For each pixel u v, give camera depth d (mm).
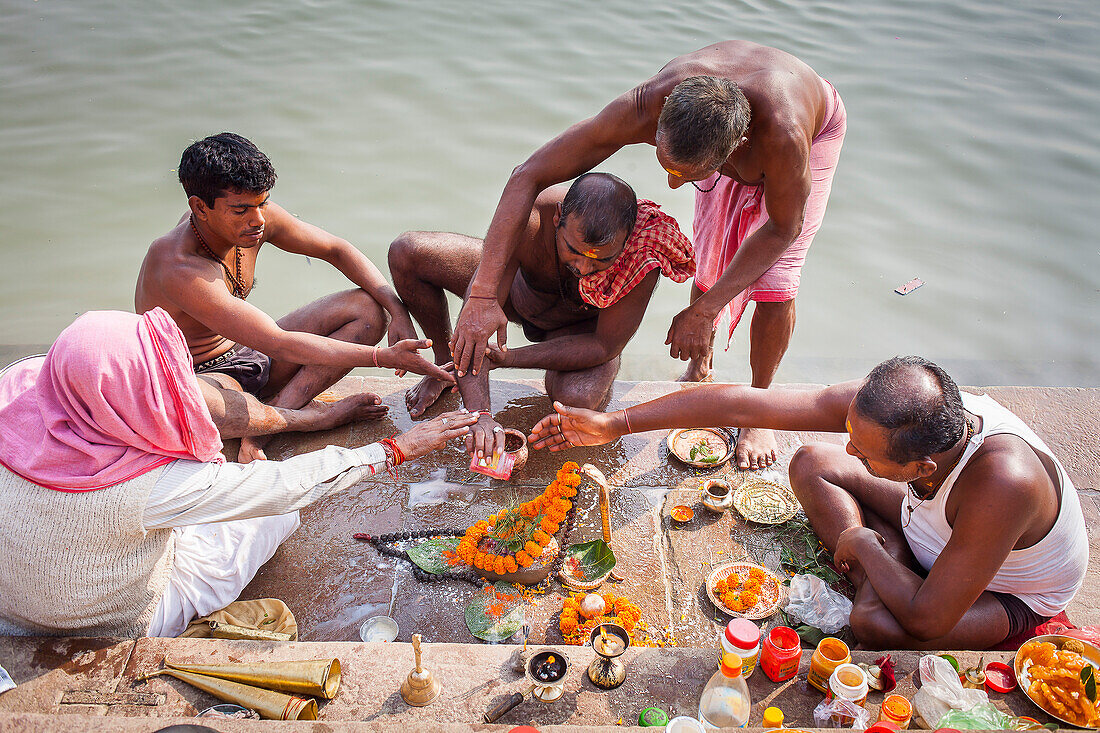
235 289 3666
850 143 6305
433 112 6434
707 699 2307
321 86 6633
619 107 3254
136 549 2596
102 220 5434
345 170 5852
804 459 3344
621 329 3617
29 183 5645
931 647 2781
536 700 2428
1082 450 3938
